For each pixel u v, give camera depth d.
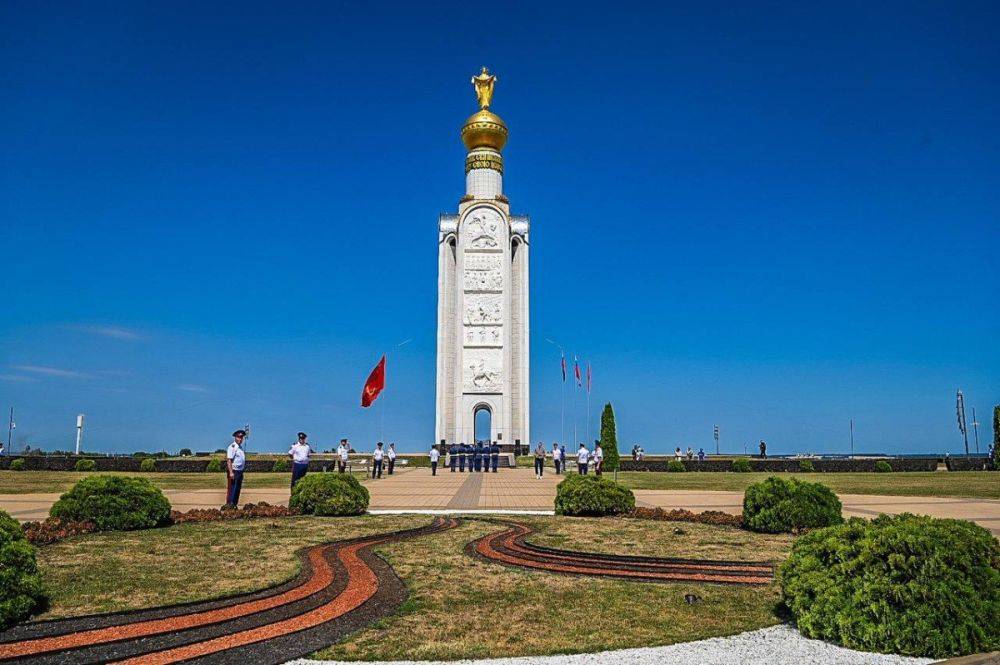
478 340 90.38
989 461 67.38
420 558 16.84
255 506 26.30
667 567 15.93
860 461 64.62
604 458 65.25
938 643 9.62
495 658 9.88
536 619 11.77
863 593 10.21
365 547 18.36
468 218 92.75
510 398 89.69
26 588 11.37
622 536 20.30
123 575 14.55
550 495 36.34
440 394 90.62
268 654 10.02
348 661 9.79
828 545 11.12
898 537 10.39
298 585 13.95
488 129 95.00
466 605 12.60
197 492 37.50
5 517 12.20
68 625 11.17
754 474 60.25
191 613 11.93
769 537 20.14
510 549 18.19
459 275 91.56
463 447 67.38
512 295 93.56
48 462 66.50
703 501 32.47
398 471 67.38
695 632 11.05
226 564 15.75
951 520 11.07
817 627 10.59
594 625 11.41
